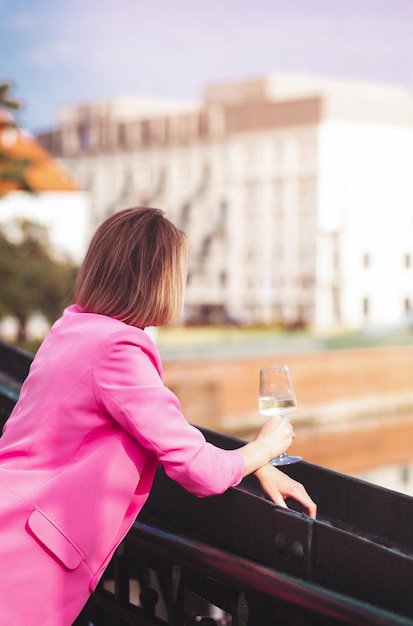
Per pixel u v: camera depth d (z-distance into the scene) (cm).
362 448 4341
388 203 7156
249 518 166
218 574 161
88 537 173
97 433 178
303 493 183
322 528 148
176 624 177
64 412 178
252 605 160
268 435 186
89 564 173
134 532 183
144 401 174
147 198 8012
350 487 178
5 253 3697
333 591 141
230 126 7750
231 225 7681
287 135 7500
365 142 7412
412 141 7544
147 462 183
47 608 171
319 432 4325
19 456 181
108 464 176
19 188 2081
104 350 178
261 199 7519
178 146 7962
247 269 7519
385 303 7012
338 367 4431
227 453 179
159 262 186
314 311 7181
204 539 179
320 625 147
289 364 4241
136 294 184
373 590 139
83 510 173
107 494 175
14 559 170
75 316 189
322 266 7250
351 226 7206
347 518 180
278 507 158
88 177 8069
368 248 7231
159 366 184
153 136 7994
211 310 7500
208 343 6431
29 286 3675
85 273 190
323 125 7344
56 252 3838
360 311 7062
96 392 176
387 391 4594
